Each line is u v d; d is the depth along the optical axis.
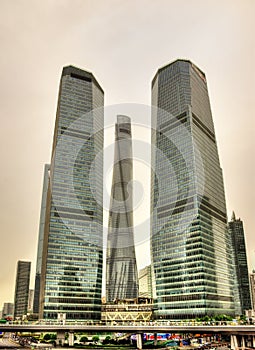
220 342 176.38
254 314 180.12
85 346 154.88
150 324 151.25
